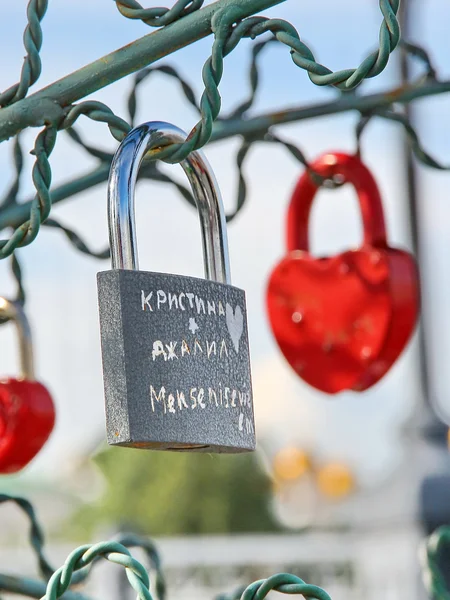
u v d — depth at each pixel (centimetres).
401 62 631
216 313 212
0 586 266
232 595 255
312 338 343
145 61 225
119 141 229
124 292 198
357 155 335
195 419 203
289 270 346
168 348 201
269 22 213
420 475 758
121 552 203
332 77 207
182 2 221
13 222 288
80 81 229
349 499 988
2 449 299
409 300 329
